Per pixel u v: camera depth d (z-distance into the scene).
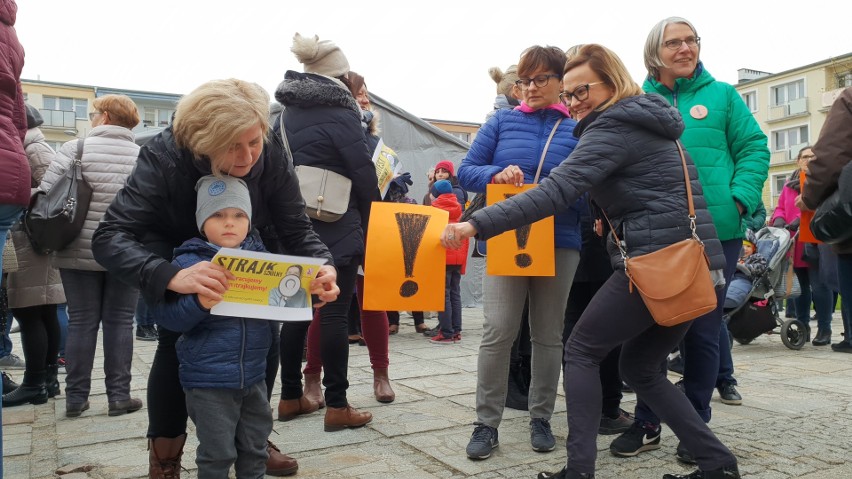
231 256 1.71
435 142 9.37
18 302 3.82
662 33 3.27
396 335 7.13
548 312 3.01
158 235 1.99
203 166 1.86
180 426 2.07
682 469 2.73
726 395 3.86
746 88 45.75
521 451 2.94
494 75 3.90
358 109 3.25
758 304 6.36
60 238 3.45
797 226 6.80
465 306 10.40
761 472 2.63
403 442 3.04
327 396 3.24
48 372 4.11
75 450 2.98
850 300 4.53
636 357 2.44
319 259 1.86
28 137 3.84
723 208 3.16
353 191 3.21
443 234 2.40
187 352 1.83
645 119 2.30
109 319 3.66
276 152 2.07
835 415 3.59
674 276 2.21
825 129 2.82
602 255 3.43
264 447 1.99
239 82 1.86
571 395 2.34
